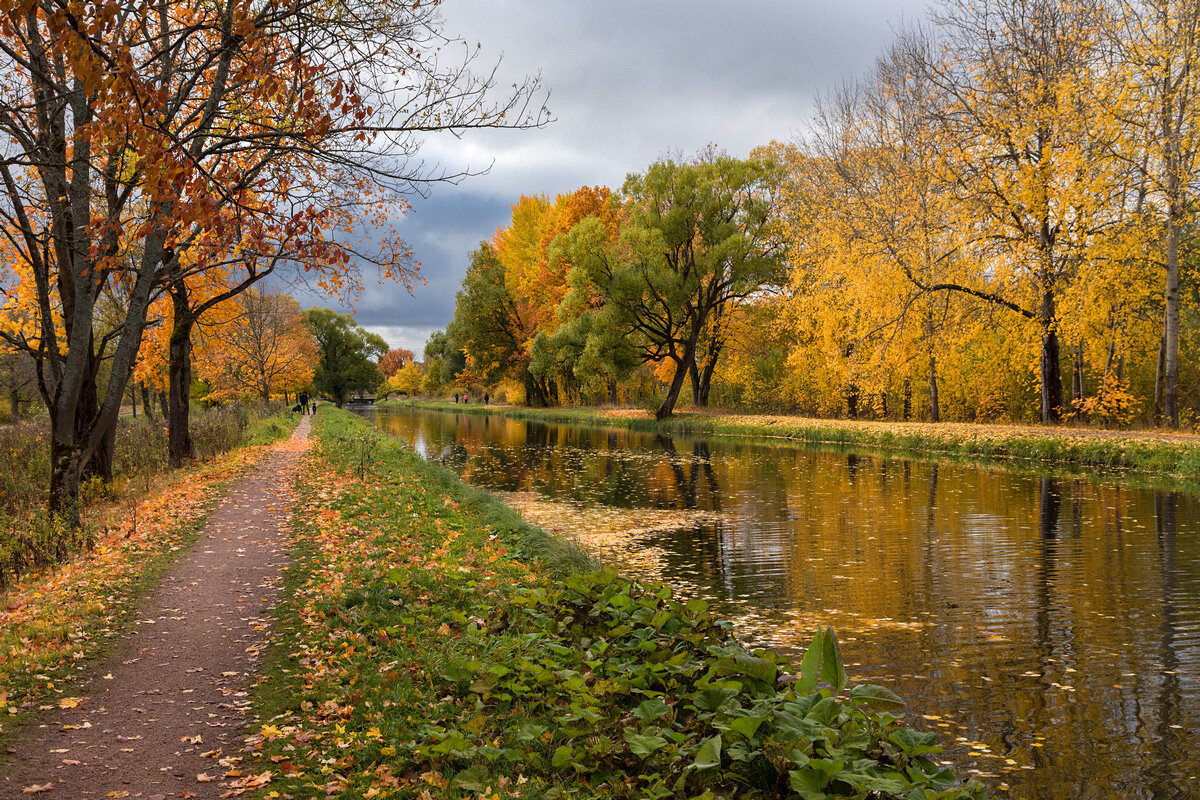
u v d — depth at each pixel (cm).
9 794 395
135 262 1375
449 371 9788
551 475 2323
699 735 420
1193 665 725
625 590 694
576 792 385
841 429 3244
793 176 4250
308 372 6247
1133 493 1750
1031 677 701
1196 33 2206
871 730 420
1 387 4516
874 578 1070
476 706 486
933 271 2744
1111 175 2306
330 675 563
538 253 6394
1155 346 2917
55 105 1089
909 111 3131
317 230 778
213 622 713
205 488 1608
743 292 4294
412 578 805
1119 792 500
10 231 1190
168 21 974
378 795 388
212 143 1044
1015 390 3300
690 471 2381
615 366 4488
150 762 436
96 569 902
